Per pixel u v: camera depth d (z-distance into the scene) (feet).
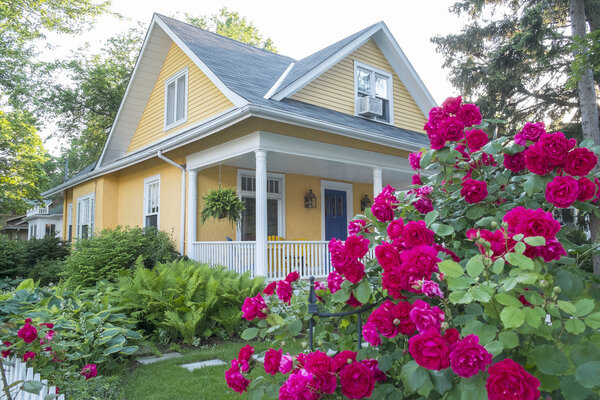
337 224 40.09
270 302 8.41
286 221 35.88
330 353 8.10
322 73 34.50
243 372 7.43
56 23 57.11
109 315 16.19
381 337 6.50
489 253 5.19
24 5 55.11
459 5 60.59
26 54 67.72
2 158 56.65
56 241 40.96
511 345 4.67
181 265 24.93
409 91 42.50
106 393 12.73
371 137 28.66
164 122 39.11
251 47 43.21
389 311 5.96
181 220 32.14
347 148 30.37
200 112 34.24
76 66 79.87
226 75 29.91
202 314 19.57
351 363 6.04
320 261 28.37
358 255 6.31
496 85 59.93
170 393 12.80
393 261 5.88
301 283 8.80
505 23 61.93
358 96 37.47
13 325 10.66
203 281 21.47
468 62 64.85
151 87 41.57
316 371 5.77
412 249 5.82
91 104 82.28
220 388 13.16
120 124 43.04
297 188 37.01
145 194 37.70
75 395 11.78
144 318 20.11
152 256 29.84
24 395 9.89
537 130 7.44
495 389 4.38
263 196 25.32
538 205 7.04
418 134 40.86
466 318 5.31
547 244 5.28
